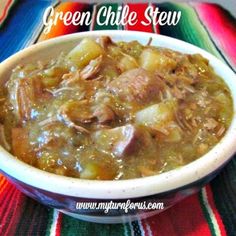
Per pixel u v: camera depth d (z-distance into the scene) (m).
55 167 0.23
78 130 0.23
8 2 0.52
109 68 0.27
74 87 0.26
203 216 0.25
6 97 0.28
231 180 0.28
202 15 0.49
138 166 0.22
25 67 0.29
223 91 0.28
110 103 0.24
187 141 0.24
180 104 0.26
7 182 0.27
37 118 0.25
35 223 0.25
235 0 0.54
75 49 0.29
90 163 0.22
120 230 0.24
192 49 0.32
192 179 0.21
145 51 0.30
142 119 0.24
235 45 0.43
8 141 0.25
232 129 0.24
